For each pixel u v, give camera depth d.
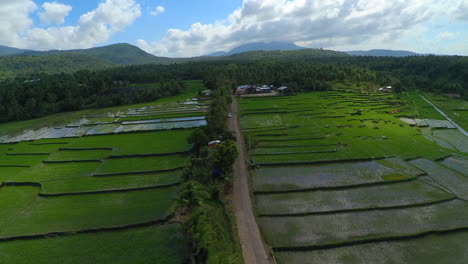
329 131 79.19
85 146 76.75
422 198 44.25
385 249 33.44
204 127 71.00
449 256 32.09
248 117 98.94
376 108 108.81
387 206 41.88
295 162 58.16
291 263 31.78
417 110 108.06
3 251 35.31
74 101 140.62
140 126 96.62
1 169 63.72
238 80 171.88
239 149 66.62
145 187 50.50
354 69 178.75
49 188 51.81
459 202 43.25
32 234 38.09
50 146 79.56
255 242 34.69
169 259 32.41
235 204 43.28
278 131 80.25
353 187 48.16
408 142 69.31
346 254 32.84
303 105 113.62
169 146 72.19
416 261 31.53
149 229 38.44
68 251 34.78
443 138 76.06
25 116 124.19
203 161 52.28
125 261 32.50
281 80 160.75
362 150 63.97
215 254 29.73
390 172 53.16
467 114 102.56
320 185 48.66
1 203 47.78
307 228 37.66
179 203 42.84
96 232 38.38
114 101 147.00
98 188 51.19
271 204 43.66
